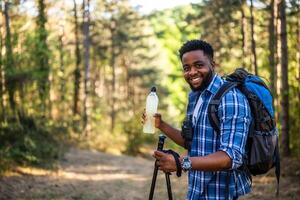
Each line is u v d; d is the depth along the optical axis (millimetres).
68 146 17812
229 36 22422
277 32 14797
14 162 11375
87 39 25266
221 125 2578
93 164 14281
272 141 2689
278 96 14633
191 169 2438
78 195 9141
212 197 2748
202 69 2729
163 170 2475
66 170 12398
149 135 29859
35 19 17516
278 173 2854
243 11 19031
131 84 51844
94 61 39906
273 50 15602
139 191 9859
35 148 12898
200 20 25062
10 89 12500
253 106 2652
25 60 13117
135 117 28453
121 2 34250
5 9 13906
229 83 2664
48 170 11758
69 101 28516
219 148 2566
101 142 23922
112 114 36250
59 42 26719
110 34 38938
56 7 26656
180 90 40469
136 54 46906
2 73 12078
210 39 24844
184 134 2818
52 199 8555
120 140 26609
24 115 14312
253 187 8875
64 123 22438
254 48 17141
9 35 12414
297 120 13312
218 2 21031
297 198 7727
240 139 2516
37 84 14953
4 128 12398
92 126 26359
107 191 9797
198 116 2750
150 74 51250
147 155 26250
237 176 2734
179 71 39094
